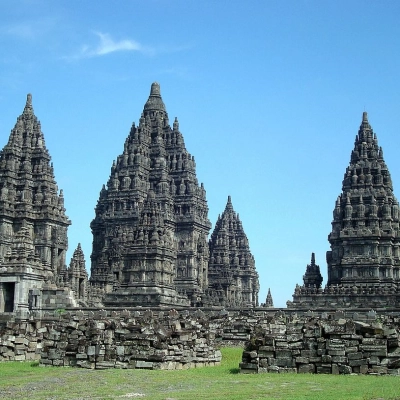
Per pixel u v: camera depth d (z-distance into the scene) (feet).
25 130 422.00
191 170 523.70
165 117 545.03
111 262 458.09
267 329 159.22
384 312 271.28
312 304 348.59
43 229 402.72
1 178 403.75
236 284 587.68
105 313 248.52
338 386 106.32
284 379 117.29
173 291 389.60
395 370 122.42
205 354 148.87
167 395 100.58
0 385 115.85
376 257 376.27
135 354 138.31
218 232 572.51
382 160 403.34
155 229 385.29
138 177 495.82
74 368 139.74
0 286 301.02
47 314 282.97
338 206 397.60
